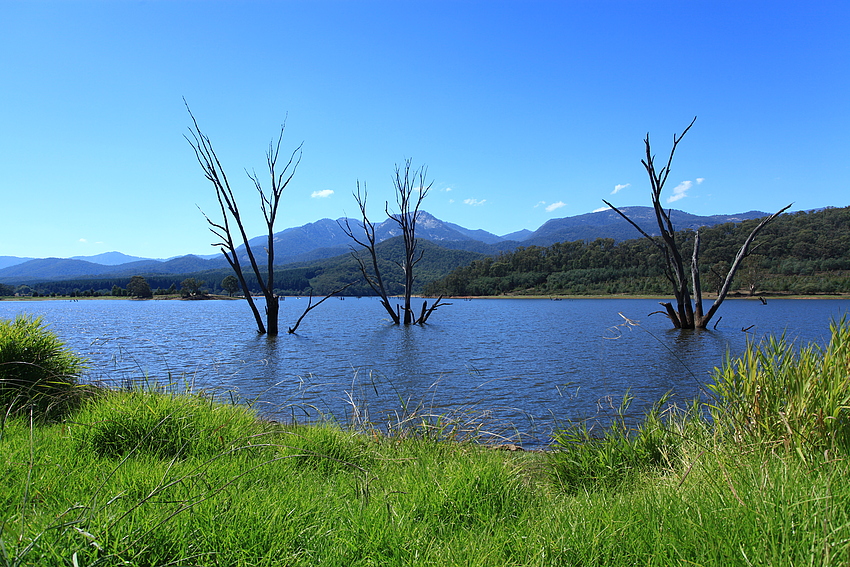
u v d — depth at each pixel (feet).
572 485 13.71
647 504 9.14
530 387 41.50
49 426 15.28
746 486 8.69
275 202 93.86
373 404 34.12
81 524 7.28
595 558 7.34
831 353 11.94
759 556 6.35
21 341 19.12
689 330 93.40
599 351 67.10
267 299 93.56
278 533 7.78
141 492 9.25
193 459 11.85
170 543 7.34
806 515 7.10
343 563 7.43
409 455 15.25
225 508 8.45
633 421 27.40
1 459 10.50
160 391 18.13
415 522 9.09
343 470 13.55
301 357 62.59
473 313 192.13
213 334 98.68
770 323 110.32
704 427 14.49
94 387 20.62
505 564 7.38
